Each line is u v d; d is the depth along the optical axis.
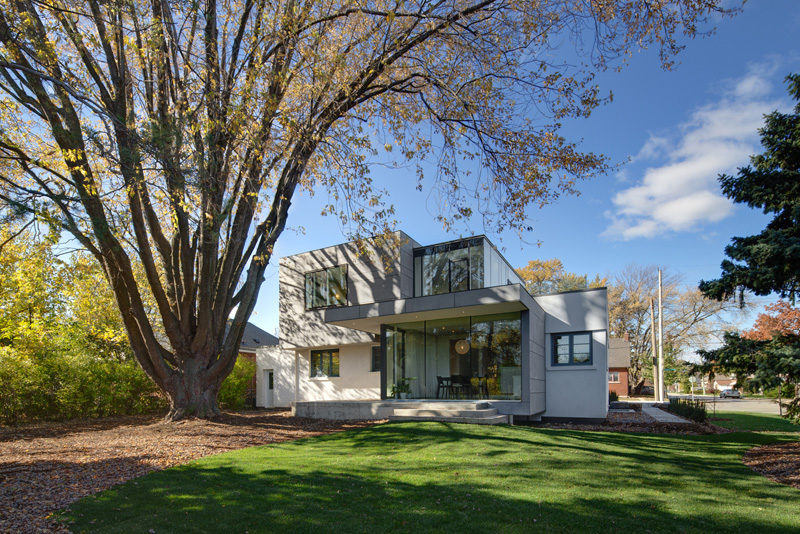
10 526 5.09
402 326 17.97
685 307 43.41
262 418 15.09
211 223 12.54
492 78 11.68
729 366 8.77
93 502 5.96
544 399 17.09
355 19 12.44
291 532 5.02
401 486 6.76
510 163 12.09
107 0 9.18
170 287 14.51
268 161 13.21
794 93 9.42
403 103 13.33
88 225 9.49
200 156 9.90
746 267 8.98
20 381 15.79
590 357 16.70
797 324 29.03
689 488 6.69
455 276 18.84
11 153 11.02
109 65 11.45
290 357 26.11
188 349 14.17
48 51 9.36
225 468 7.90
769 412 23.20
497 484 6.82
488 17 11.49
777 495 6.32
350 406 15.69
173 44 10.98
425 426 12.09
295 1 11.72
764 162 9.61
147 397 20.12
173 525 5.20
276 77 11.26
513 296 14.06
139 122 9.89
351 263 21.70
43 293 16.42
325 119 12.73
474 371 16.17
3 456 9.09
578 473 7.48
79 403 17.28
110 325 21.09
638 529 5.06
